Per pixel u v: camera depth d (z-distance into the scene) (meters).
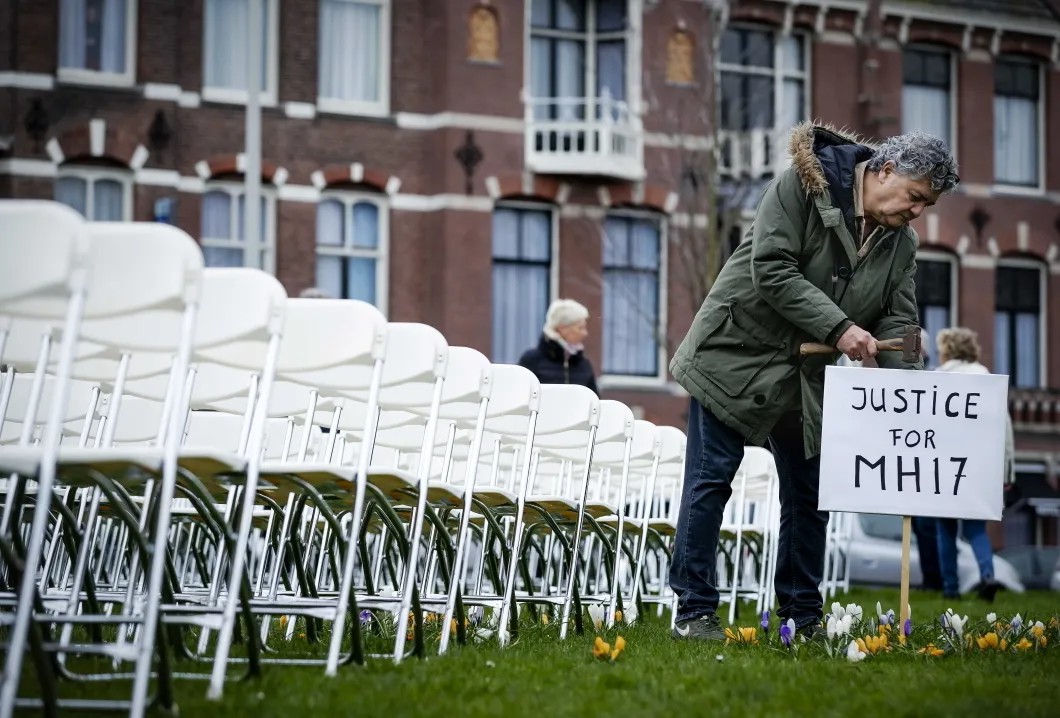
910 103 27.81
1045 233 28.67
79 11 22.17
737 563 9.58
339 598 5.17
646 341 25.42
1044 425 28.33
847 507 6.41
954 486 6.42
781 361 6.56
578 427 7.09
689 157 25.33
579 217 24.88
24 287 3.70
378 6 24.03
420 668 5.26
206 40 22.98
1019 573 21.19
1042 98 28.84
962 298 28.06
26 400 6.54
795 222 6.41
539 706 4.52
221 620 4.55
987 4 28.08
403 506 7.46
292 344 5.22
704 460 6.68
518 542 6.69
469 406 6.72
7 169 21.77
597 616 7.60
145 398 6.65
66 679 4.83
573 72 25.23
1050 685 5.15
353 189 23.83
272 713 4.18
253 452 4.60
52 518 6.12
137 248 4.00
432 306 24.02
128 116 22.30
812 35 26.78
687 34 25.56
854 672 5.39
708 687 4.99
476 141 24.14
